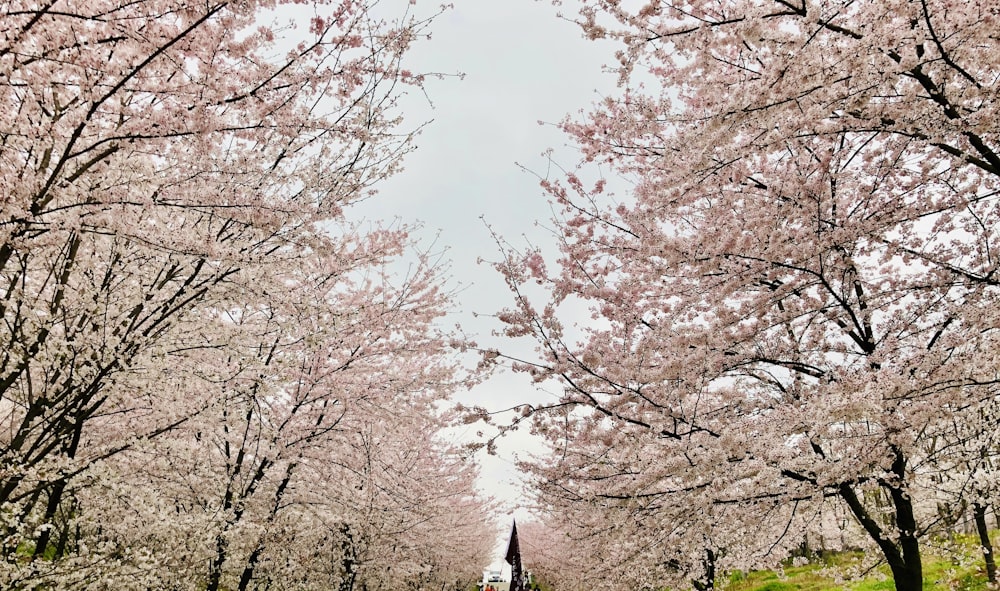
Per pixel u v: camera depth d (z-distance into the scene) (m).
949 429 5.57
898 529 5.70
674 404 5.54
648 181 6.40
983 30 3.52
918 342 5.64
